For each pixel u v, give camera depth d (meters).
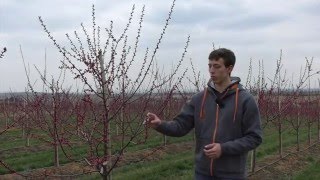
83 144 13.67
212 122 4.18
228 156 4.09
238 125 4.11
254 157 10.87
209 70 4.18
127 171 11.66
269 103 12.95
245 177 4.23
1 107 17.81
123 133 5.48
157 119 4.24
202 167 4.21
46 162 12.90
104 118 5.09
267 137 21.16
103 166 5.12
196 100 4.36
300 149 16.05
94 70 4.97
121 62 5.16
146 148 15.73
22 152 15.30
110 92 5.12
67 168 11.43
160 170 11.48
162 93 11.27
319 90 18.45
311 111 18.38
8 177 10.74
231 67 4.17
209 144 4.02
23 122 13.20
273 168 12.09
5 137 19.09
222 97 4.15
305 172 11.80
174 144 16.94
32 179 10.24
